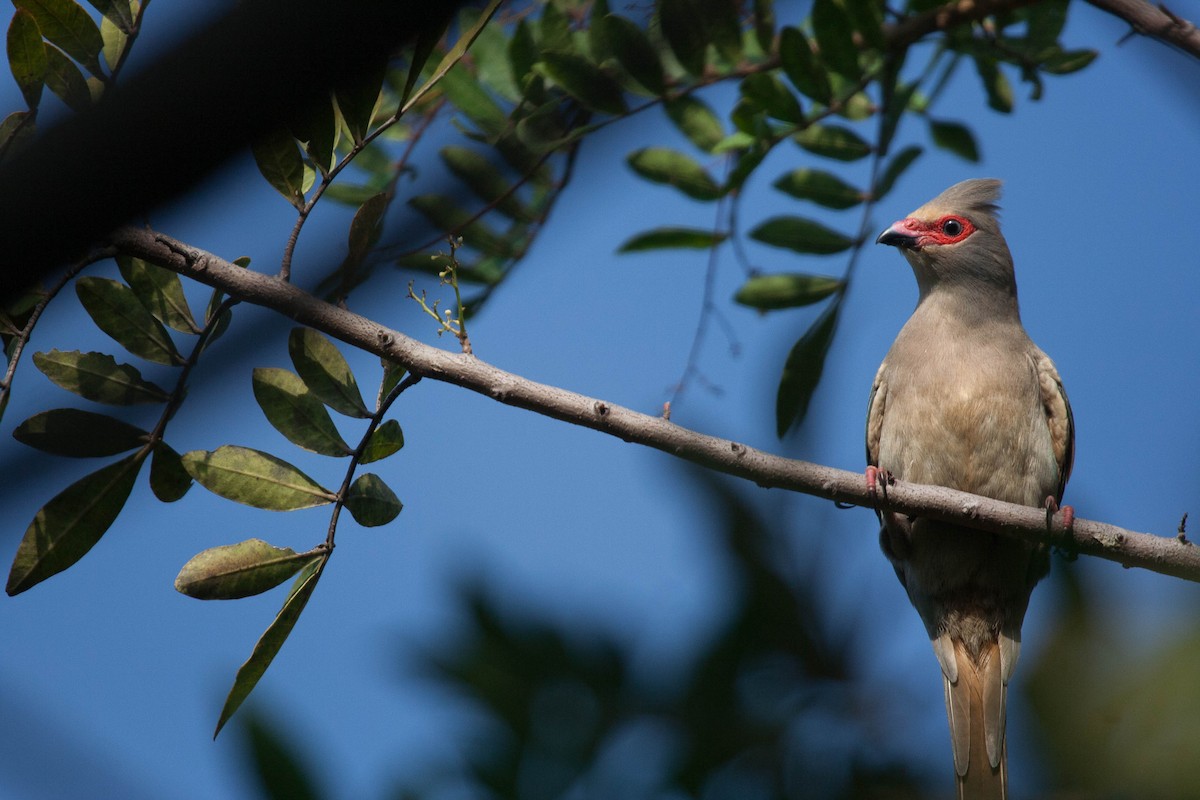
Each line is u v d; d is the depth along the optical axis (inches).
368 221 311.1
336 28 127.4
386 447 311.0
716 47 406.6
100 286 303.9
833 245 444.8
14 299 138.3
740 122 419.5
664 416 329.7
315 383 309.4
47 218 129.9
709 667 151.3
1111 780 132.1
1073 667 139.1
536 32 410.3
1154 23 366.3
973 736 457.1
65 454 290.5
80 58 288.0
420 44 287.0
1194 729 130.8
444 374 322.0
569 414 326.3
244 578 286.0
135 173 129.6
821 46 406.9
